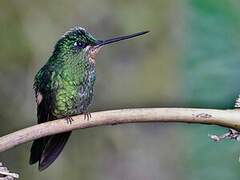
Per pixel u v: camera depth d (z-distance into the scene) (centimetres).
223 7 834
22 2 1143
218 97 826
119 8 1280
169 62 1287
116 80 1266
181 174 1197
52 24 1164
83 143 1232
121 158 1254
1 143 398
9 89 1097
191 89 869
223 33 834
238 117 393
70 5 1196
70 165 1201
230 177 952
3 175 397
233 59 819
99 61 1266
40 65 1120
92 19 1238
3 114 1089
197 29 862
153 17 1295
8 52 1108
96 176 1214
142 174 1264
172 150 1268
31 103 1104
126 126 1275
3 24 1120
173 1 1334
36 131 405
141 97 1265
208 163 970
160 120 397
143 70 1294
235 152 947
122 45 1283
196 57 867
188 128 1029
